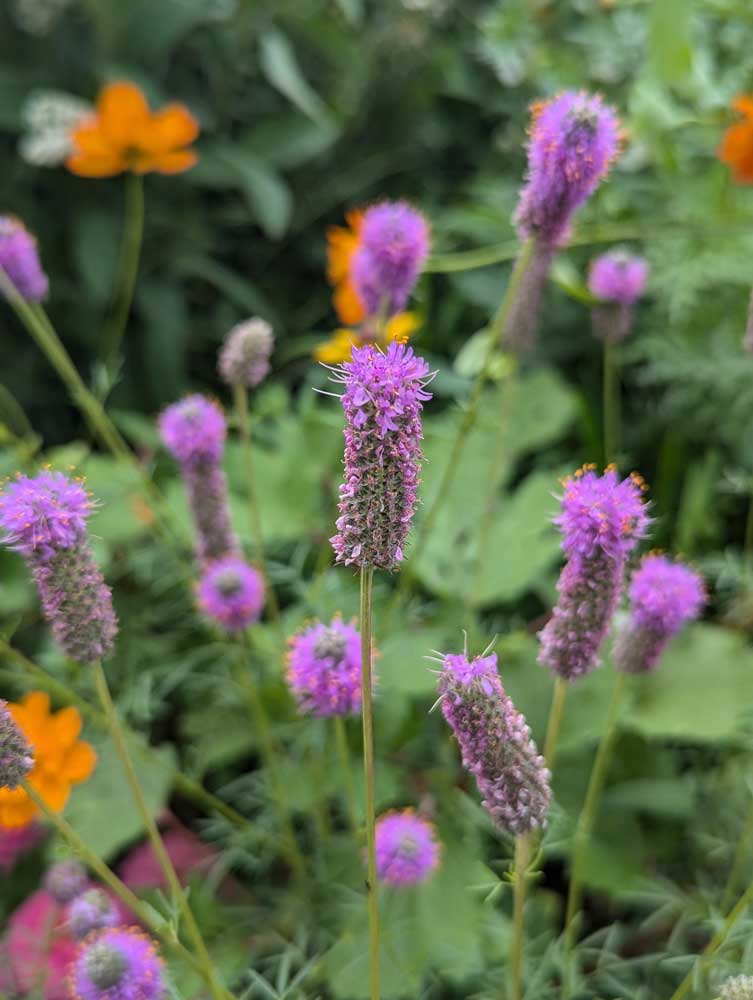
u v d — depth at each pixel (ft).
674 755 1.33
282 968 1.07
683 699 1.26
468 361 1.41
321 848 1.24
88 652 0.85
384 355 0.67
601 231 1.57
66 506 0.83
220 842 1.30
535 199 1.00
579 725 1.26
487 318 1.97
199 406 1.15
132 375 2.19
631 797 1.27
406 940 1.08
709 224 1.59
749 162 1.39
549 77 1.93
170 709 1.52
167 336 2.14
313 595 1.35
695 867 1.26
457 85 2.32
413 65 2.34
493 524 1.47
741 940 1.00
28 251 1.27
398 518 0.67
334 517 1.44
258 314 2.18
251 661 1.43
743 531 1.71
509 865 0.87
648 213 1.81
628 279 1.32
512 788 0.74
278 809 1.26
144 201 2.23
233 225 2.37
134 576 1.52
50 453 1.64
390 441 0.66
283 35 2.48
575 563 0.84
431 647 1.28
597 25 1.94
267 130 2.32
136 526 1.49
